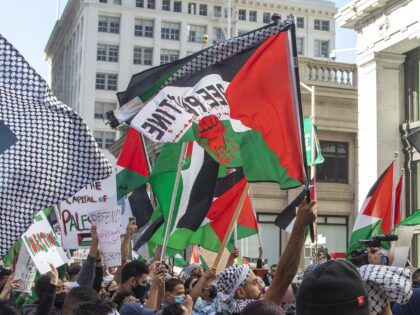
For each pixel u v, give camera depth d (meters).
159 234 11.22
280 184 6.44
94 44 73.50
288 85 6.61
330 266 2.83
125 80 73.94
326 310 2.73
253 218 12.14
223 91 6.85
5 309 4.89
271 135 6.56
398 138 26.23
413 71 26.16
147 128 6.93
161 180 10.08
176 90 7.02
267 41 6.80
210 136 6.94
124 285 8.24
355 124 31.38
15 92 5.31
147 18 75.31
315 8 80.75
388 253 7.64
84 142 5.28
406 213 25.42
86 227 10.55
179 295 8.02
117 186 11.17
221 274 6.72
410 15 24.38
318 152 21.17
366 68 26.94
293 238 4.26
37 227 7.43
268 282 13.01
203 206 9.90
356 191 31.30
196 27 76.81
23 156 5.22
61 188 5.23
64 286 8.23
